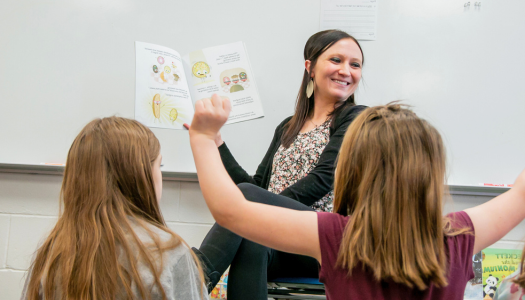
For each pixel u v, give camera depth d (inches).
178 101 57.5
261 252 37.1
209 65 62.6
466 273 26.7
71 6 66.2
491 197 62.5
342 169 29.9
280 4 65.0
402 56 63.5
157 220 34.1
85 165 32.4
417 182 27.0
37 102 65.7
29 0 66.3
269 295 43.4
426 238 26.0
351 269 26.2
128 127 34.7
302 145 51.3
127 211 32.3
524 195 29.7
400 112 30.3
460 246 27.1
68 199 32.5
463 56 63.1
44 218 65.7
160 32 65.7
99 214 31.1
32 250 65.4
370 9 63.9
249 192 39.8
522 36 62.8
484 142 62.4
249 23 65.2
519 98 62.6
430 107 63.0
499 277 61.2
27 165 64.4
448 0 63.5
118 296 28.7
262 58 65.0
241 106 62.6
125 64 65.7
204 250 36.4
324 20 64.3
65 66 65.8
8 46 66.1
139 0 66.0
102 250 29.5
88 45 65.9
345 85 53.0
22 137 65.6
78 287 28.6
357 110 50.3
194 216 65.1
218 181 26.7
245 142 64.7
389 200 26.7
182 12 65.7
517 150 62.2
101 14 66.1
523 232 61.5
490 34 63.0
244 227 26.5
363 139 28.9
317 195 45.8
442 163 28.8
